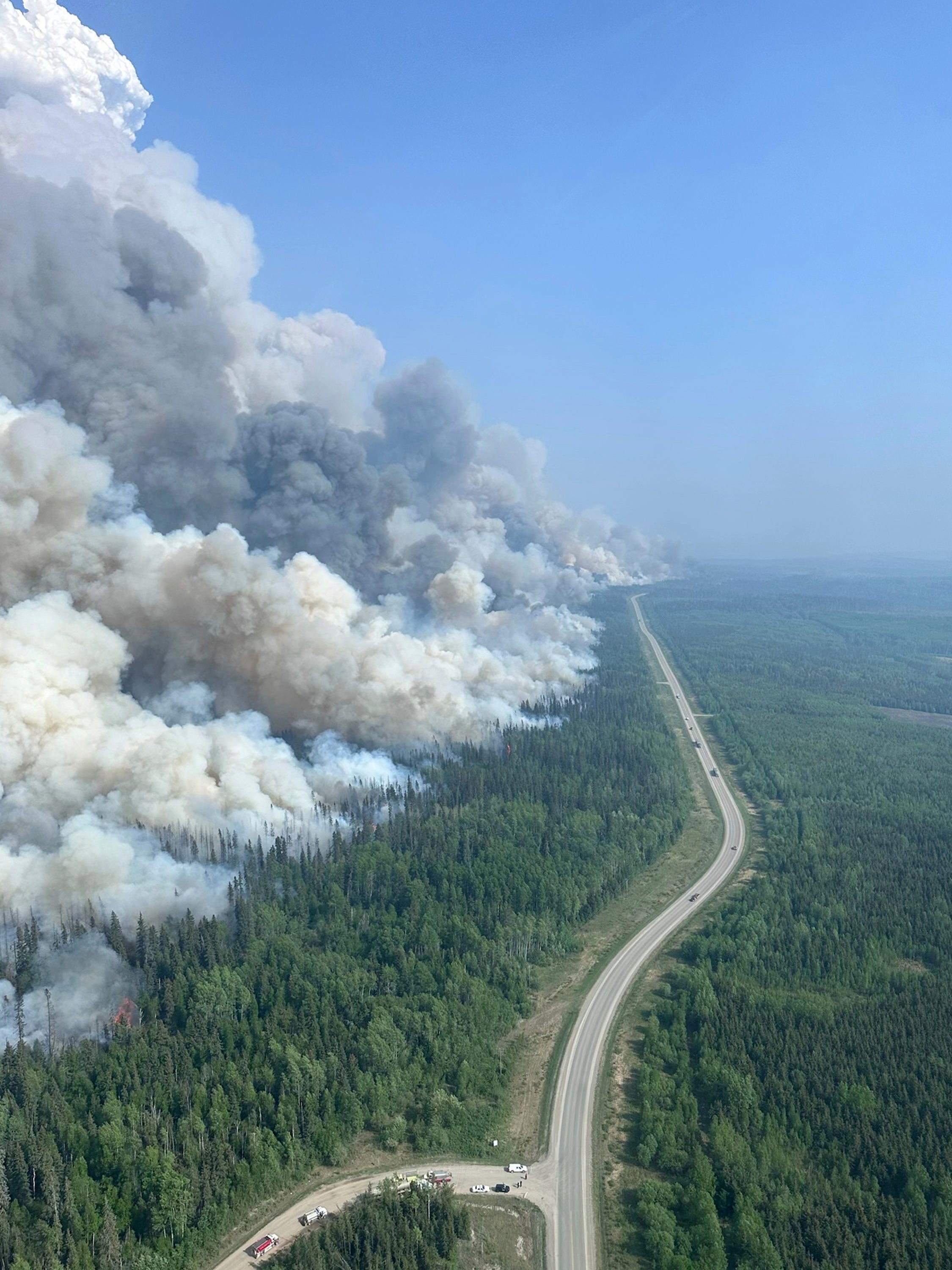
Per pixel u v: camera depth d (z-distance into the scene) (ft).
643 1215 561.02
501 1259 532.32
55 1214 516.73
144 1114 588.91
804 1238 529.86
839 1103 629.51
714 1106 639.76
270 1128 607.78
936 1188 557.74
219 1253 532.32
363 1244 520.42
